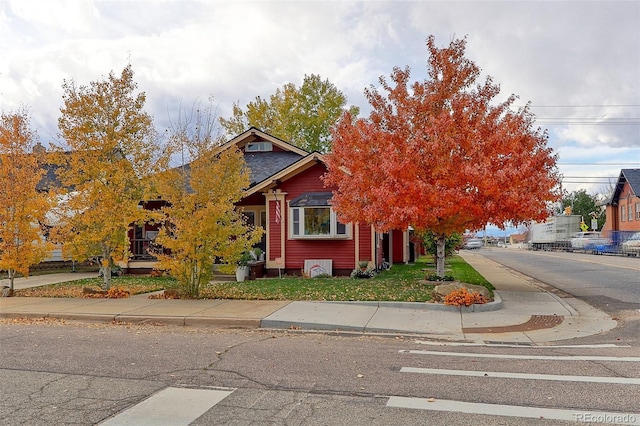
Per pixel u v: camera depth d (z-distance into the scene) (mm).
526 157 12555
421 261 27078
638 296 13578
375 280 15883
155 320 10320
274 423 4512
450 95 13695
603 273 20156
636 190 44906
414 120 13852
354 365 6617
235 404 5047
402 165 12305
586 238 42594
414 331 9250
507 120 13266
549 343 8391
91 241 13406
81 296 13461
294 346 7918
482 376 6047
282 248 18250
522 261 30000
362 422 4523
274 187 18438
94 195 13195
